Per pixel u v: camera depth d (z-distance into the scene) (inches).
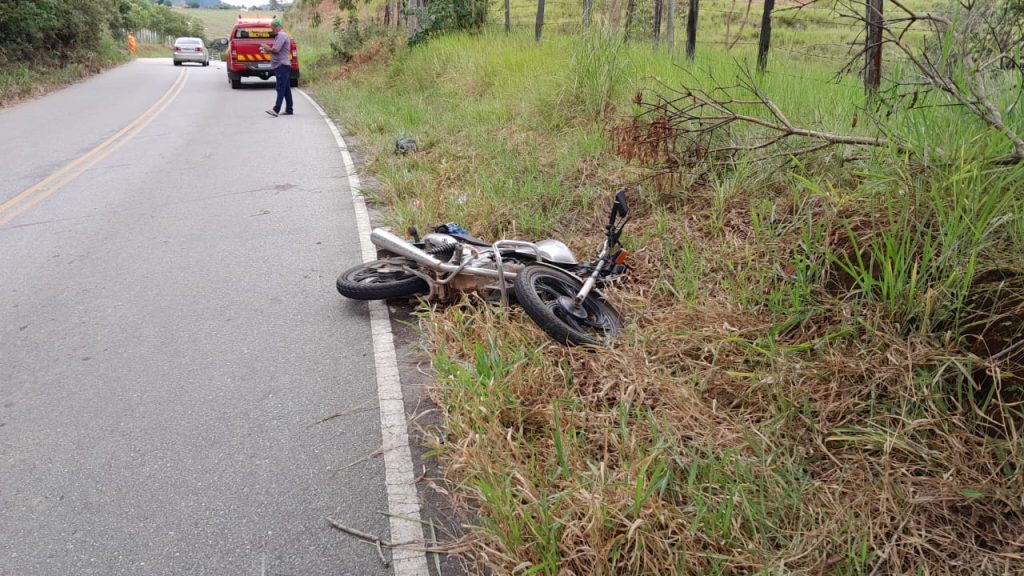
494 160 316.8
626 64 353.7
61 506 116.2
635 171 253.9
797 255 156.1
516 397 135.2
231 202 308.3
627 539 99.3
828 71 366.6
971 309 125.1
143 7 2861.7
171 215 287.6
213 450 131.3
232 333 180.2
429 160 348.5
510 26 738.2
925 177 146.3
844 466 112.0
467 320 169.0
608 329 163.2
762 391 130.3
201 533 110.4
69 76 943.7
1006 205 133.0
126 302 199.8
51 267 227.8
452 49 617.3
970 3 152.0
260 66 843.4
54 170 371.6
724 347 144.6
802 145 212.5
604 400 135.3
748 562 95.0
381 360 165.8
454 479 120.2
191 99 735.7
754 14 810.8
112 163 390.0
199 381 156.2
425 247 185.8
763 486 109.1
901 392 117.2
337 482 122.6
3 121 555.2
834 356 131.1
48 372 159.9
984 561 93.6
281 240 255.8
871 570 95.8
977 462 106.6
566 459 115.9
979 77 148.9
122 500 117.6
